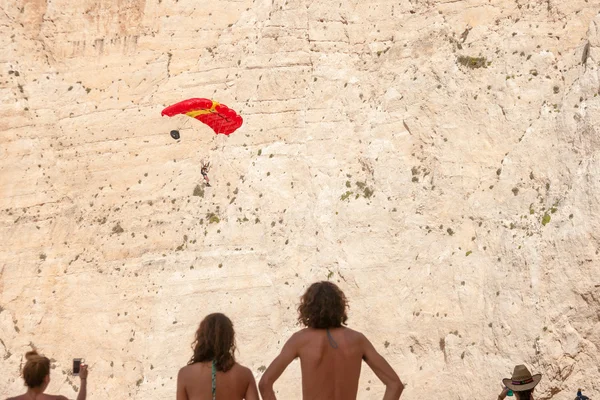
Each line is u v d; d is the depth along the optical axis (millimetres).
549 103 28641
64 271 34750
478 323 26656
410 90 31219
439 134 30125
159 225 34125
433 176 29641
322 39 34250
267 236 31750
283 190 32250
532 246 25938
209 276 31906
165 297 32406
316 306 7727
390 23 33469
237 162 33781
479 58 30422
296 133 33219
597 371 23969
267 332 30578
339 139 32156
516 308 25484
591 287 24172
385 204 29812
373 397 27688
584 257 24500
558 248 25141
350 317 28734
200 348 7785
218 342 7746
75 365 10352
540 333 24641
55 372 33062
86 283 34188
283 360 7605
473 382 25906
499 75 29828
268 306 30781
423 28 32375
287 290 30422
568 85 28609
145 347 32062
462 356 26531
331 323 7730
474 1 31734
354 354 7660
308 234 30797
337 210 30484
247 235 32031
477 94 29938
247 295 31172
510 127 29000
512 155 28344
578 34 29406
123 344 32656
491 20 31203
